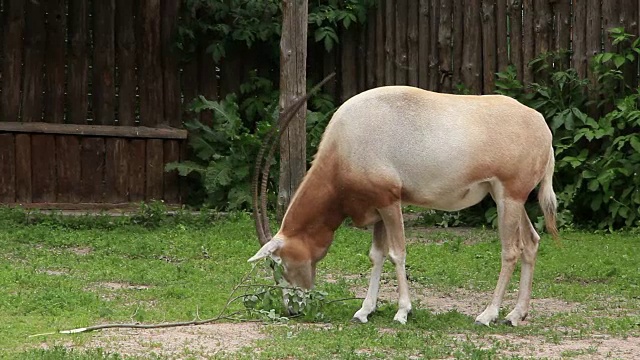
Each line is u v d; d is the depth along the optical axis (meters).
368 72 21.23
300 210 10.62
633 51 18.34
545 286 13.09
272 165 19.77
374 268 10.77
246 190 19.58
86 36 20.03
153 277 13.20
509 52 19.62
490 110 10.53
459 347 9.24
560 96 18.77
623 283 13.26
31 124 19.38
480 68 19.98
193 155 20.64
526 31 19.36
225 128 20.00
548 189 10.87
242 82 21.38
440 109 10.47
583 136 18.52
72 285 12.43
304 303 10.45
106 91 20.19
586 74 18.84
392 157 10.38
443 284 13.28
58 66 19.81
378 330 10.06
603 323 10.60
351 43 21.36
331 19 20.52
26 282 12.48
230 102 20.30
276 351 8.91
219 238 16.59
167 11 20.72
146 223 18.25
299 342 9.34
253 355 8.81
